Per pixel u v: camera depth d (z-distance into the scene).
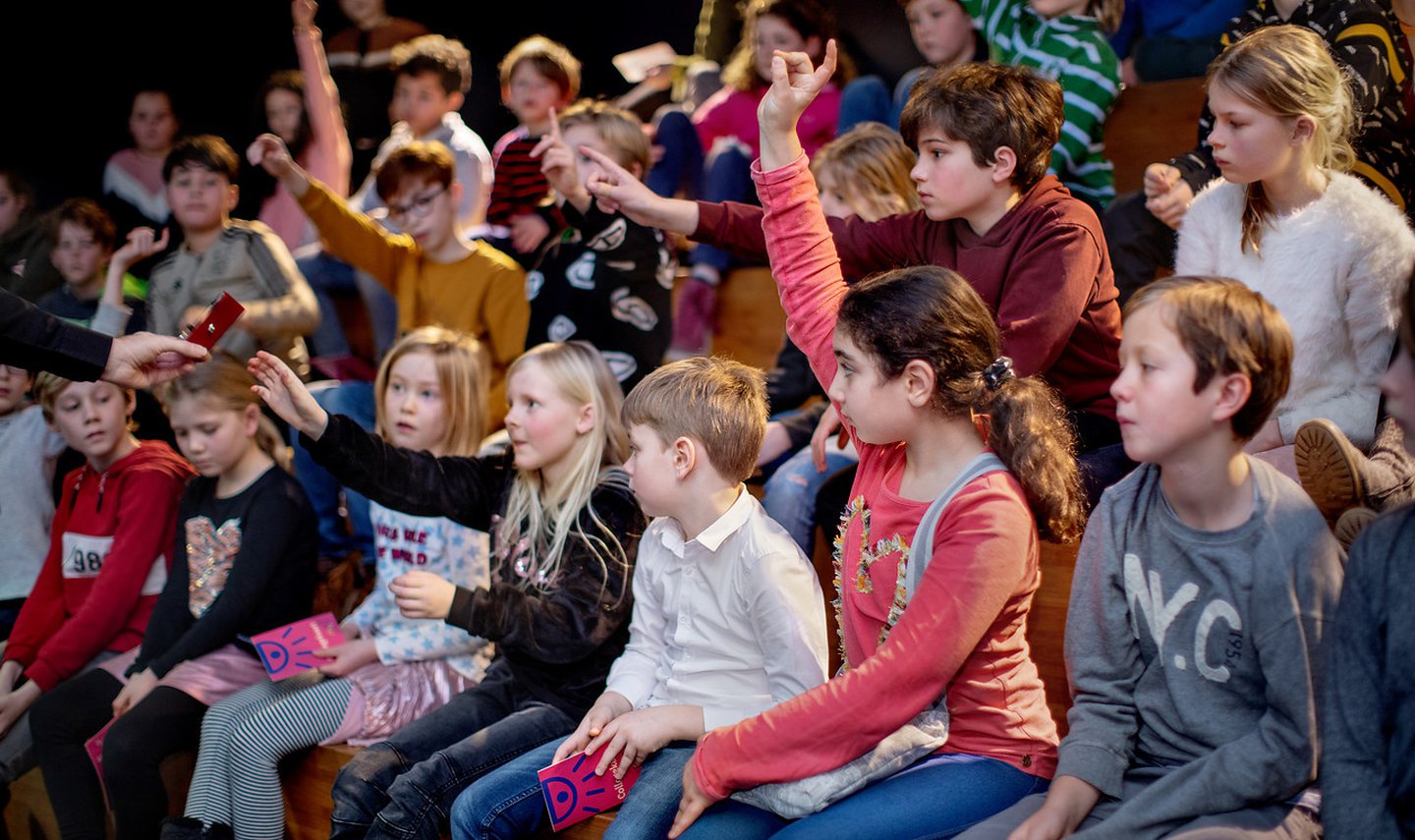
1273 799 1.43
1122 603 1.56
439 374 2.51
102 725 2.63
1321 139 1.85
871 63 3.44
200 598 2.62
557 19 4.46
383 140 4.07
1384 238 1.82
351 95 4.04
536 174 3.16
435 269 3.19
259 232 3.27
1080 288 1.88
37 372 2.90
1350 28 2.18
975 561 1.56
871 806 1.58
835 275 1.97
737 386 1.88
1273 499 1.46
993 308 1.95
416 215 3.12
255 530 2.60
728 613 1.85
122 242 4.01
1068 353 1.98
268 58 4.53
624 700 1.92
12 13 4.36
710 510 1.87
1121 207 2.53
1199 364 1.42
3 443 3.14
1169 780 1.44
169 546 2.83
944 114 1.92
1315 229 1.85
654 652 1.97
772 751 1.61
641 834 1.74
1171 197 2.17
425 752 2.11
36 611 2.88
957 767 1.62
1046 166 1.98
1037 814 1.48
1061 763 1.54
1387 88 2.16
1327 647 1.41
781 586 1.80
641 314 2.79
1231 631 1.47
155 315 3.23
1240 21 2.43
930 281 1.64
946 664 1.56
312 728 2.30
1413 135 2.21
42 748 2.63
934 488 1.66
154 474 2.82
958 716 1.65
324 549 3.13
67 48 4.44
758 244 2.18
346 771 2.08
